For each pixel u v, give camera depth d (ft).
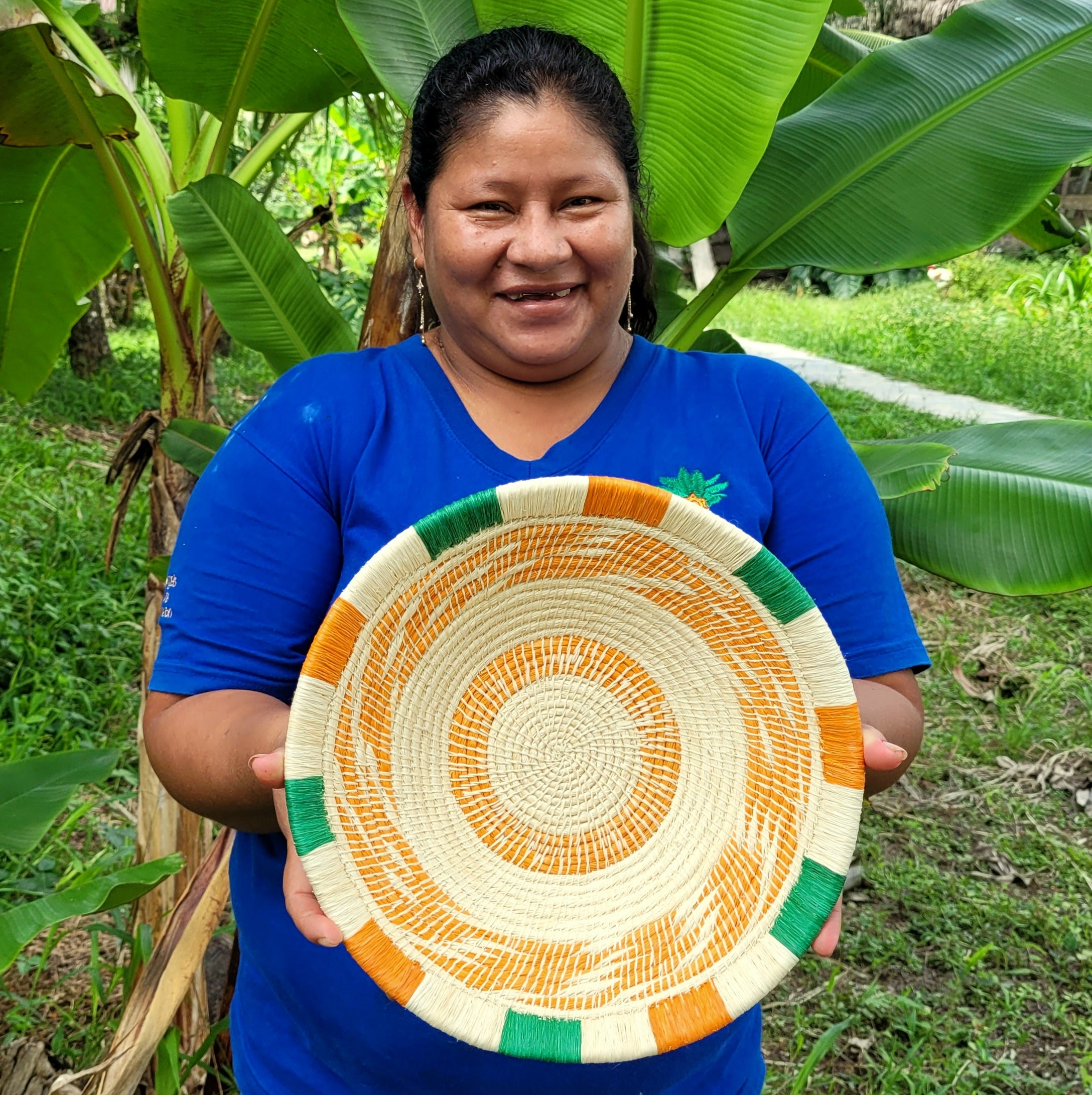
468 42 3.88
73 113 7.36
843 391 29.48
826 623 3.65
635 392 4.09
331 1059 4.17
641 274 4.56
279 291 7.18
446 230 3.74
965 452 6.83
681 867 3.62
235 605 3.91
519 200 3.64
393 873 3.42
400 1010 4.03
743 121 5.77
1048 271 42.70
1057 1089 8.10
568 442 4.00
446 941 3.40
